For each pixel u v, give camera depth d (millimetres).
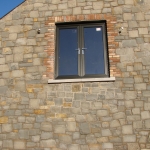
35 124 5754
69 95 5871
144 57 6055
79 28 6559
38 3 6789
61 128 5656
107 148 5438
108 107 5703
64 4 6699
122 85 5844
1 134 5785
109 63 6074
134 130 5512
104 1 6621
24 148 5629
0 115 5930
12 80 6176
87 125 5621
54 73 6199
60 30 6633
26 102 5938
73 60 6312
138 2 6559
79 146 5504
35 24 6617
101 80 5879
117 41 6223
